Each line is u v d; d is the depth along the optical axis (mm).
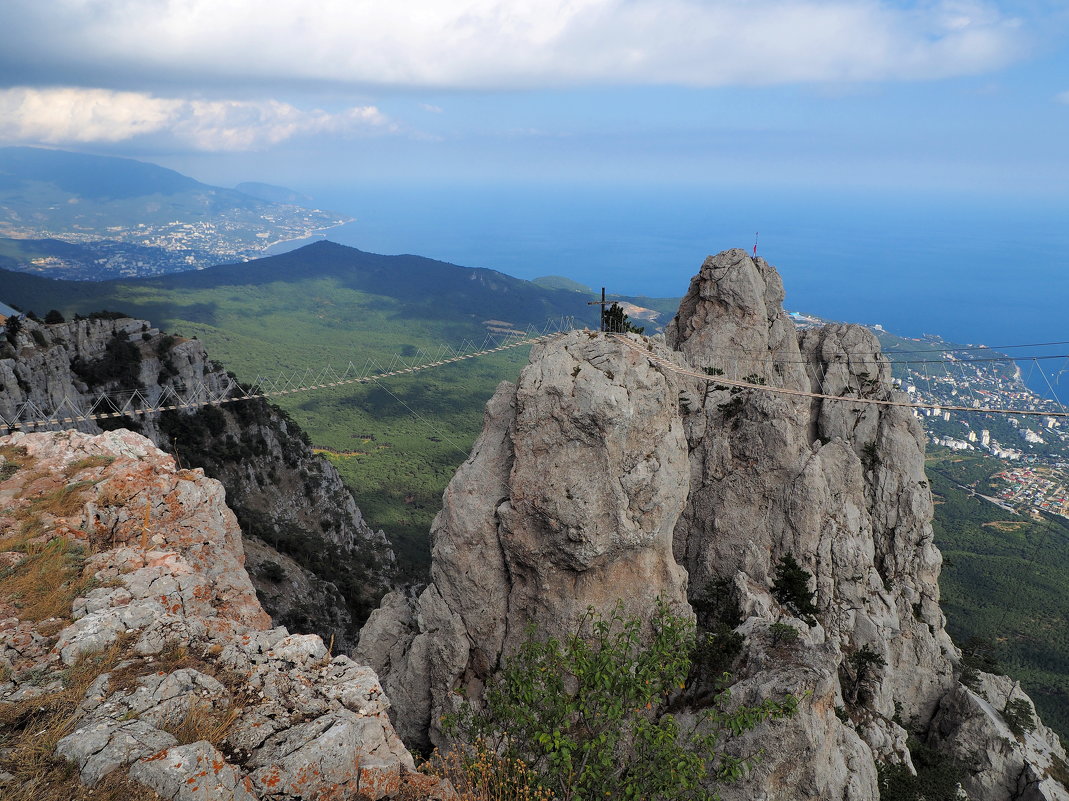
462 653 45031
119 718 14977
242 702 16719
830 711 38969
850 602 60281
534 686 27656
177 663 17609
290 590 90750
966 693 63188
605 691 26312
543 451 43656
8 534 23594
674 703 42250
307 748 15320
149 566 22750
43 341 105812
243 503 116688
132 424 110312
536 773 22906
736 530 61844
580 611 43719
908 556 67875
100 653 17484
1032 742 61812
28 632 18234
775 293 70375
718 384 64812
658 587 45062
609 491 42781
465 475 46969
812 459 60844
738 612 54531
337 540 131250
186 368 125312
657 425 45094
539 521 43438
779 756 35812
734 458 63531
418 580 137125
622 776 25953
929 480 69812
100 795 12773
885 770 51844
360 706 17812
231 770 13938
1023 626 145375
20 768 13188
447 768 20703
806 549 60031
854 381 71312
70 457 29906
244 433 129875
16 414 93188
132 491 27438
